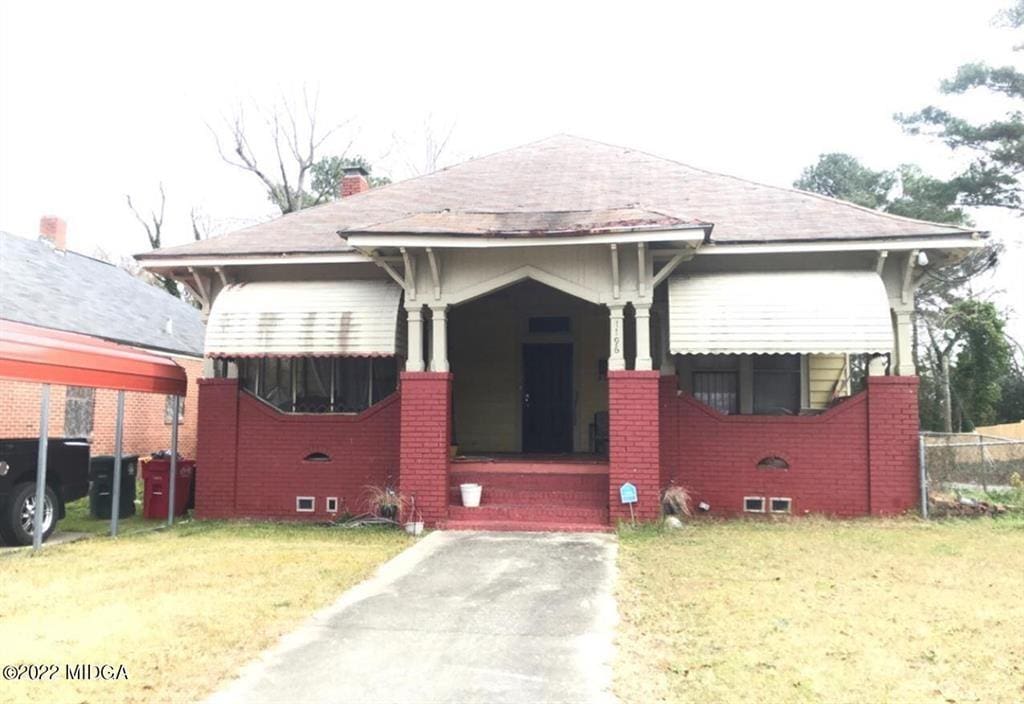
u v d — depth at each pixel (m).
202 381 12.21
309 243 11.93
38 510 9.45
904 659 5.14
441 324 11.03
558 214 11.32
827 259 11.28
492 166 15.10
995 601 6.52
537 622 6.16
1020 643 5.44
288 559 8.49
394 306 11.45
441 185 14.18
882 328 10.39
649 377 10.49
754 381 13.22
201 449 12.16
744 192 12.87
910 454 10.86
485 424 14.88
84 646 5.41
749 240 10.69
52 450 11.18
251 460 12.03
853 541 9.20
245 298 11.79
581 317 14.73
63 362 9.47
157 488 12.98
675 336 10.74
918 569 7.69
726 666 5.07
